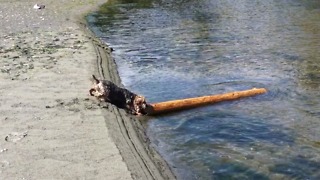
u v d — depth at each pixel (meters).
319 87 13.78
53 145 9.01
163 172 8.63
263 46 19.19
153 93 13.41
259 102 12.62
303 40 20.19
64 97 11.82
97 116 10.66
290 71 15.48
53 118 10.39
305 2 31.83
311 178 8.48
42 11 28.09
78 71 14.39
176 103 12.03
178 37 21.34
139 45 19.81
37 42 18.73
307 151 9.55
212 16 27.28
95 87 11.96
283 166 8.91
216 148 9.78
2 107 10.90
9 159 8.32
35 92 12.12
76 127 9.96
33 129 9.73
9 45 17.95
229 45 19.50
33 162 8.27
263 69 15.77
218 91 13.54
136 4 33.00
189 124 11.14
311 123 11.09
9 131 9.55
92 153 8.77
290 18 25.89
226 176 8.57
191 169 8.86
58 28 22.48
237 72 15.46
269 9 29.38
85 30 22.72
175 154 9.54
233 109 12.12
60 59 15.86
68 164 8.27
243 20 25.61
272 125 10.99
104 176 7.91
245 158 9.26
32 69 14.36
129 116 11.43
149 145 9.95
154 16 27.69
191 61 17.03
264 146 9.81
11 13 26.86
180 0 35.16
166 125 11.11
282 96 13.05
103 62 16.33
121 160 8.55
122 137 9.88
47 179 7.70
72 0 33.31
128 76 15.23
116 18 27.09
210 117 11.57
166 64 16.69
